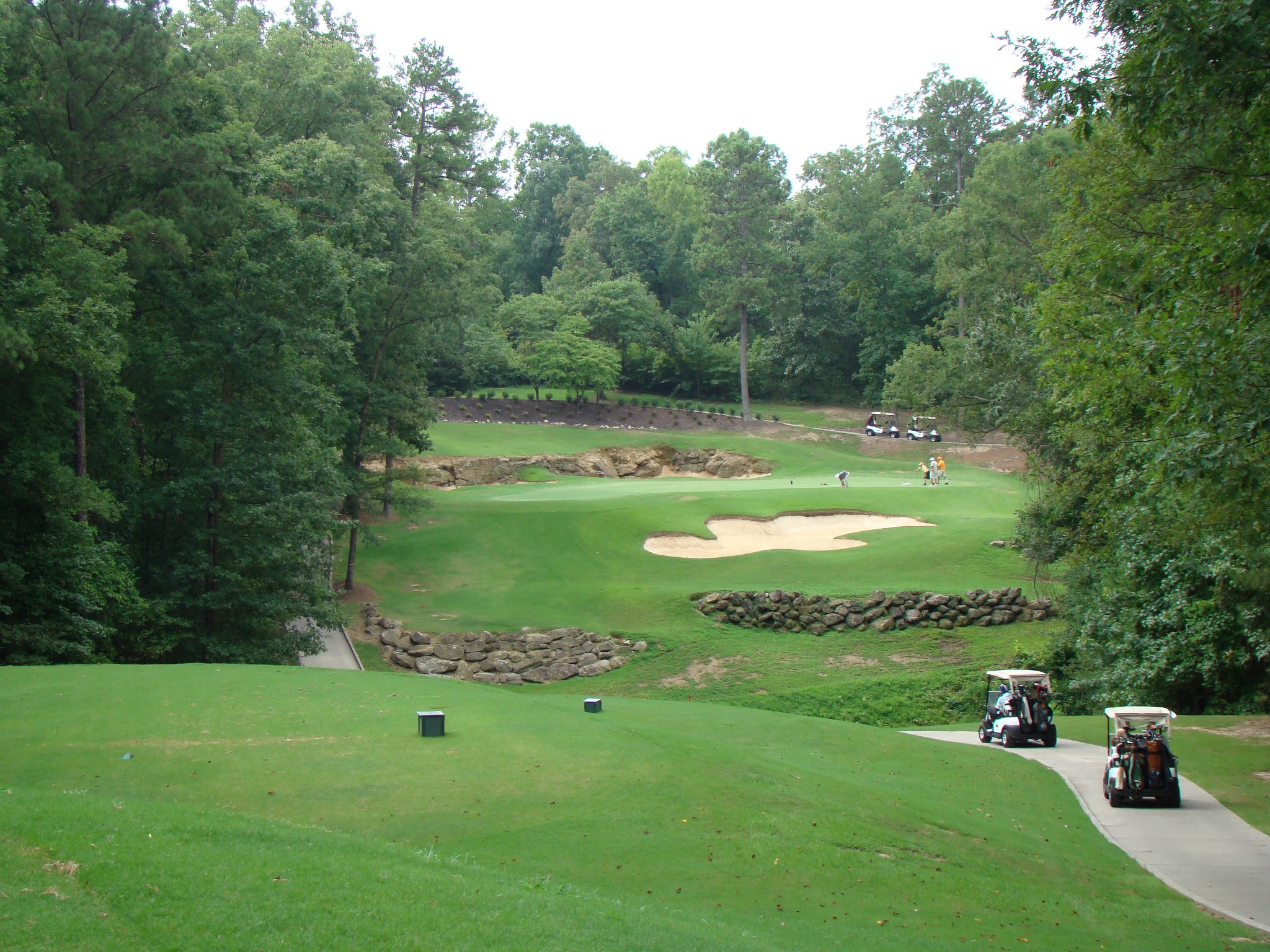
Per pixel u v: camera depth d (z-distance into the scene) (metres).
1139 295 20.98
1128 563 33.00
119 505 34.06
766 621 43.78
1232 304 18.39
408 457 63.81
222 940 8.11
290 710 19.11
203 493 37.03
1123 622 33.94
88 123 34.09
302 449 39.94
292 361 39.72
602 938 9.41
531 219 139.88
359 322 47.81
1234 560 26.84
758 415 99.81
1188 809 19.72
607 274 111.94
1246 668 32.19
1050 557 40.38
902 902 12.95
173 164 35.91
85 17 34.28
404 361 51.53
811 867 13.58
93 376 31.33
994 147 76.44
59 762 15.38
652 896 11.84
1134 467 26.64
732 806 15.38
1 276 29.64
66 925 7.92
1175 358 16.69
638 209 121.88
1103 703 36.38
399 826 13.51
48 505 31.81
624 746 17.73
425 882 10.16
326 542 46.75
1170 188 24.58
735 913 11.67
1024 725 26.31
